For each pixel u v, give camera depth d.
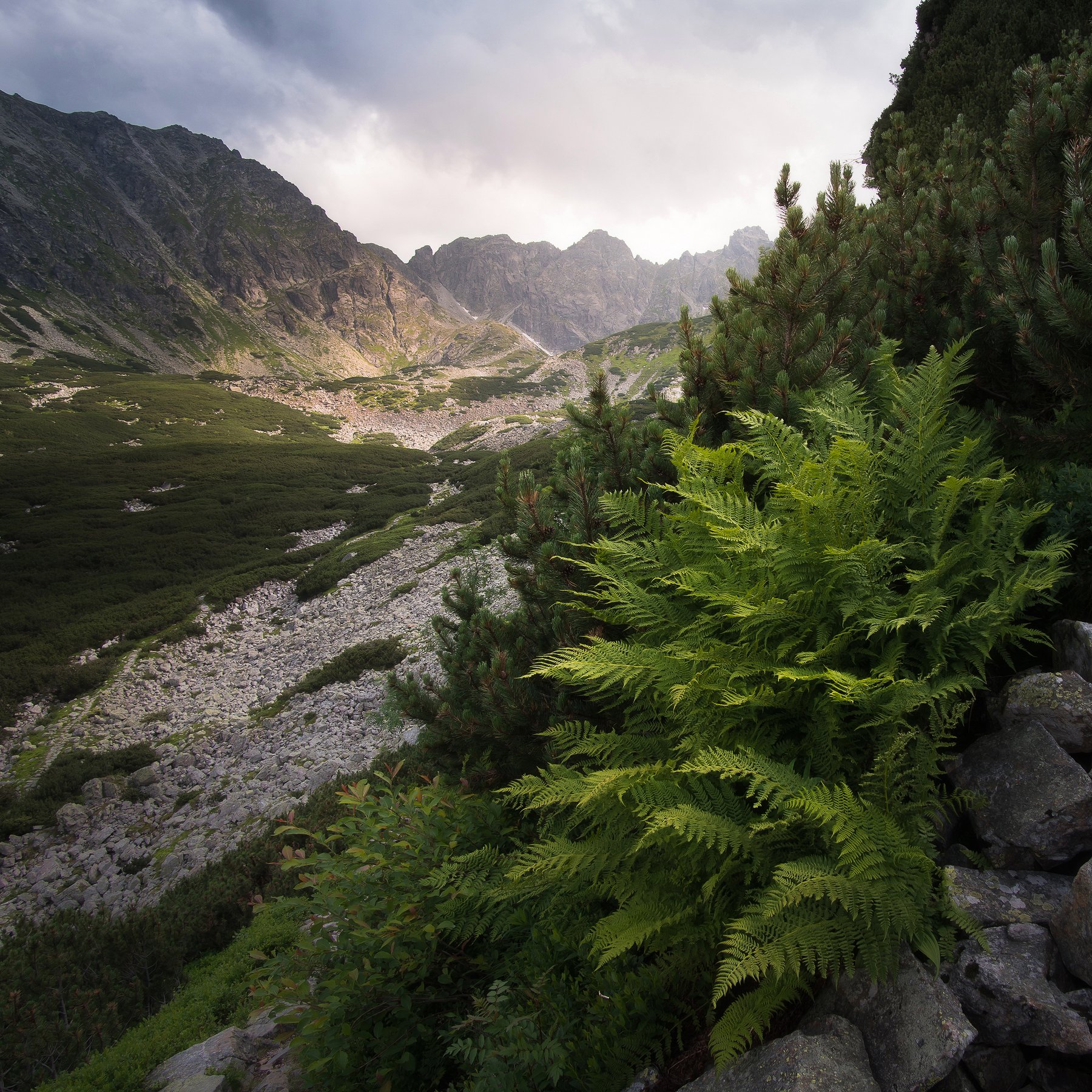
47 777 25.50
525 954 3.27
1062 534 2.77
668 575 3.20
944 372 2.96
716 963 2.45
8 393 107.50
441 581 38.81
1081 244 3.44
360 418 152.25
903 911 2.01
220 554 53.34
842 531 2.67
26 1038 8.09
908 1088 1.87
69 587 47.06
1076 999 1.88
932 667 2.47
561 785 2.90
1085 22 7.39
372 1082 3.28
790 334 4.14
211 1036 6.53
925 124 8.59
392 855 3.74
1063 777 2.27
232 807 21.45
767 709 2.62
